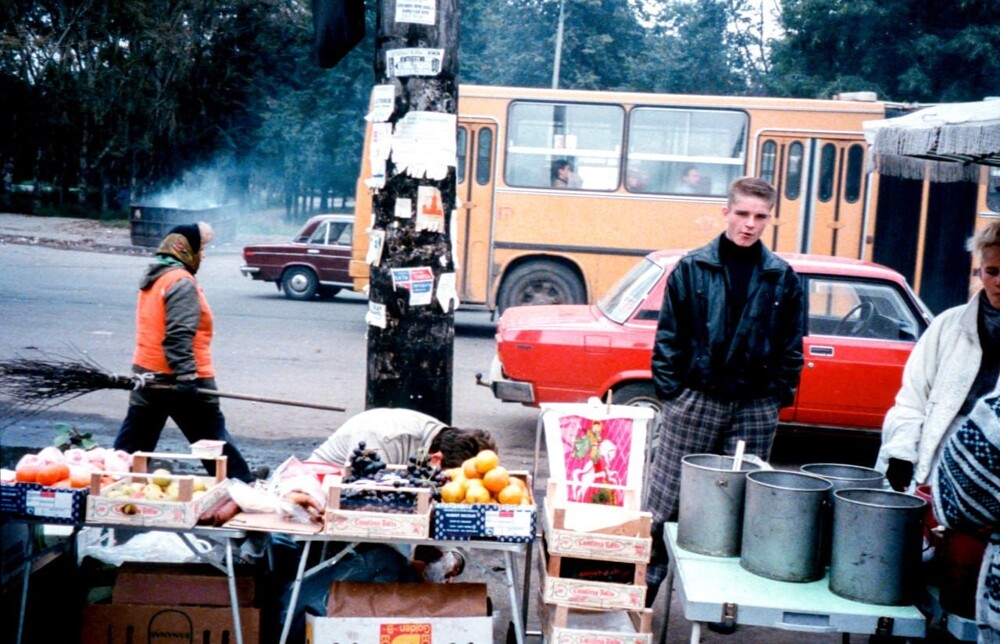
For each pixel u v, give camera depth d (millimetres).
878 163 6613
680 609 5141
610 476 3990
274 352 12445
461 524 3656
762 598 3191
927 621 3186
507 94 13234
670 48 51688
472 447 4402
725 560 3566
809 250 13133
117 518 3672
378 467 3924
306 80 39250
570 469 3977
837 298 7785
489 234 13438
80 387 5113
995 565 2512
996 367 4027
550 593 3688
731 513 3578
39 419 8672
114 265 22688
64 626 4066
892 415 4234
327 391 10352
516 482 3965
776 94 33281
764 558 3377
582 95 13180
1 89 36344
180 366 5527
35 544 4051
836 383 7676
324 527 3676
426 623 3717
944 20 30344
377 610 3748
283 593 4094
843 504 3223
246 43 38094
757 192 4355
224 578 3949
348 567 4098
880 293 7777
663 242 13227
